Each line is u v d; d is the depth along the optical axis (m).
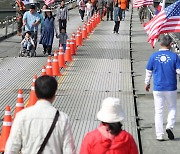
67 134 11.34
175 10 26.44
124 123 23.34
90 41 53.62
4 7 102.38
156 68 19.97
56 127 11.26
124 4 78.06
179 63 19.81
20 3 59.50
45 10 43.66
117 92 29.80
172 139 20.89
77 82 32.44
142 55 44.34
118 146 11.60
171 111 20.50
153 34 26.86
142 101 27.95
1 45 51.28
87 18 77.56
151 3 54.75
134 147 11.80
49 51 43.84
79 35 49.84
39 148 11.20
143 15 75.44
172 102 20.27
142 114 25.12
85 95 28.95
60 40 44.09
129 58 42.41
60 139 11.30
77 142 20.42
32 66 38.59
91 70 36.72
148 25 27.47
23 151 11.28
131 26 70.94
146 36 58.94
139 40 55.12
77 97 28.44
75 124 23.11
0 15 101.81
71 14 91.50
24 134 11.25
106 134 11.66
